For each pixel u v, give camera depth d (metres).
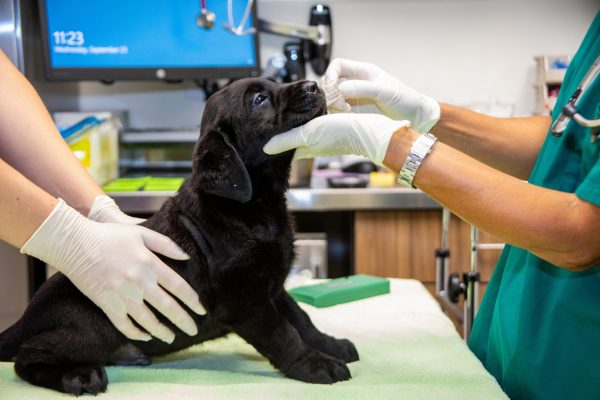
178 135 3.23
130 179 3.01
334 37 3.29
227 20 2.91
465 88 3.30
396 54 3.29
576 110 1.11
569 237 1.02
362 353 1.36
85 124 2.73
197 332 1.33
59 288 1.33
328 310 1.67
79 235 1.25
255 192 1.37
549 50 3.24
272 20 3.24
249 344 1.41
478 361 1.29
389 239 2.70
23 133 1.45
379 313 1.64
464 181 1.09
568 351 1.12
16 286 2.73
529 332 1.17
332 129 1.26
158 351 1.41
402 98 1.55
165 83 3.38
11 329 1.38
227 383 1.20
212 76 2.97
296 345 1.29
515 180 1.10
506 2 3.21
